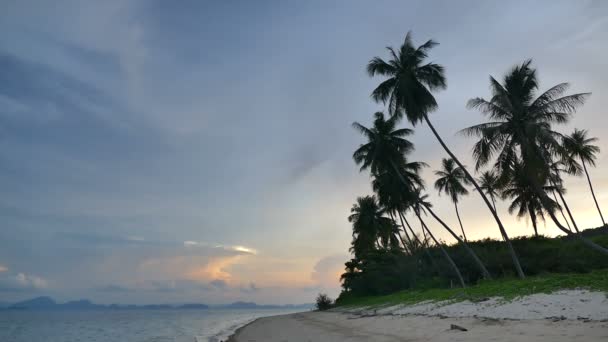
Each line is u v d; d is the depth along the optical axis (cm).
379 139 4100
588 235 4691
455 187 5347
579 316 1320
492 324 1484
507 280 3112
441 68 3444
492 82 3073
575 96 2794
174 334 4094
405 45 3562
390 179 4297
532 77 3078
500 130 2953
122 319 10131
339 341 1698
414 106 3356
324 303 7181
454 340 1272
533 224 4728
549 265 3578
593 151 4356
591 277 1978
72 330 5597
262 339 2280
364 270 6325
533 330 1220
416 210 4200
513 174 3061
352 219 6544
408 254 5244
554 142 2738
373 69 3559
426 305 2617
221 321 7350
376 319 2505
